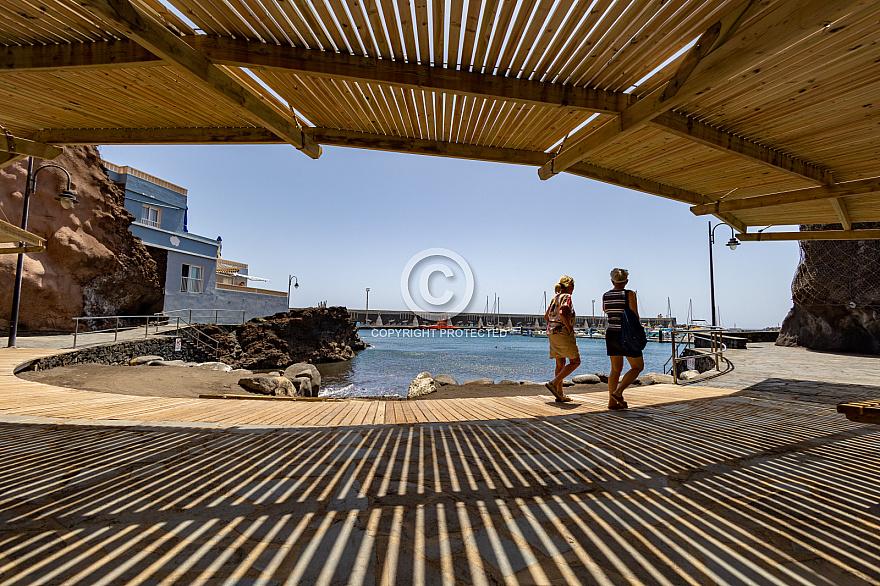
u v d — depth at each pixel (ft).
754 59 8.51
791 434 12.19
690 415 15.35
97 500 7.15
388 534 6.01
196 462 9.36
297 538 5.86
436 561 5.29
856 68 11.04
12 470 8.69
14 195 52.85
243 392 30.07
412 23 10.09
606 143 13.69
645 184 20.35
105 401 18.11
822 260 48.88
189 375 33.94
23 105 14.42
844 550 5.62
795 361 37.86
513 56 11.21
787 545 5.75
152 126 16.06
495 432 12.56
